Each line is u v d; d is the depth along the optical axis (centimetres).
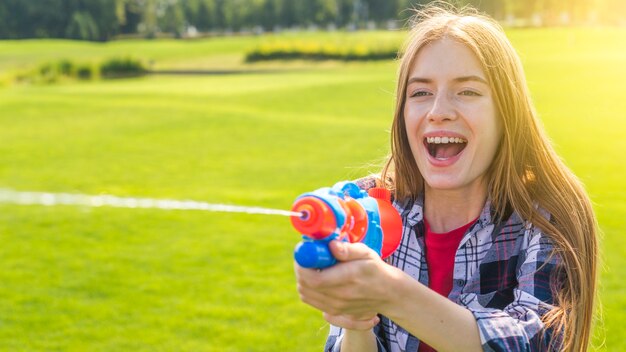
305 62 4828
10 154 1343
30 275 630
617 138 1318
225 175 1128
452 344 139
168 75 4303
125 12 9925
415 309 136
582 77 2425
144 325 518
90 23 9075
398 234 171
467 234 181
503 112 173
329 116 1906
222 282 607
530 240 176
